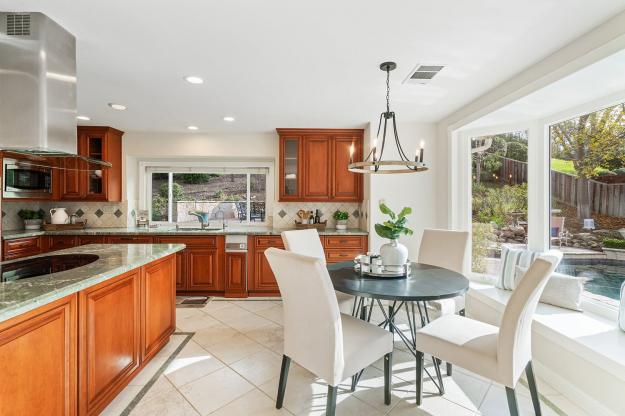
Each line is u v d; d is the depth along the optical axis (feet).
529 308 5.02
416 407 5.98
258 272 13.14
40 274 5.68
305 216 14.29
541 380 6.95
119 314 6.10
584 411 5.88
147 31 5.99
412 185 12.39
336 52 6.79
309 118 12.09
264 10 5.32
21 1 5.08
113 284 5.88
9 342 3.79
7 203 13.20
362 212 13.98
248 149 14.82
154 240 13.07
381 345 5.82
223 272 13.14
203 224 14.71
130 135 14.66
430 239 9.64
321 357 5.10
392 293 5.68
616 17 5.39
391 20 5.60
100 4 5.15
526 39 6.17
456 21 5.61
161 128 13.88
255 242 13.12
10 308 3.63
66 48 5.94
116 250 7.80
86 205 14.76
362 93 9.25
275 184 15.12
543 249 9.03
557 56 6.63
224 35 6.14
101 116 11.96
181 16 5.50
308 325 5.28
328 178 13.80
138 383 6.73
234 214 15.94
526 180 9.61
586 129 7.87
